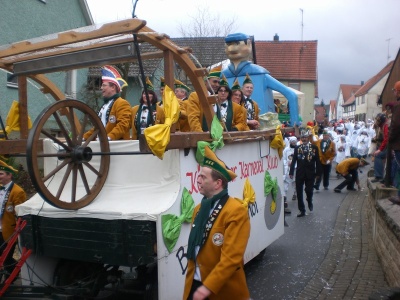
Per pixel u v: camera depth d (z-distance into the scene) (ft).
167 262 14.33
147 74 53.06
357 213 35.35
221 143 16.98
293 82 136.15
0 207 18.74
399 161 22.11
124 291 16.14
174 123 14.61
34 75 18.07
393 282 18.28
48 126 39.68
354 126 85.10
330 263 22.89
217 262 11.16
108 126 18.49
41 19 48.70
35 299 14.48
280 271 21.86
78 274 17.07
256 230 21.12
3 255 15.08
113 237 14.49
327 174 48.16
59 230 15.56
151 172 15.64
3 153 16.19
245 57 32.68
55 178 17.26
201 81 16.39
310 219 33.58
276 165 24.21
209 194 11.69
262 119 24.57
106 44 13.85
